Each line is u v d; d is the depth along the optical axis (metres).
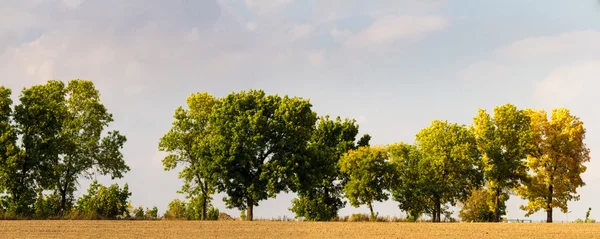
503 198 68.62
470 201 78.19
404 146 74.75
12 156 53.00
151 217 58.47
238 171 61.59
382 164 71.25
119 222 46.97
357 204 71.12
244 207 62.84
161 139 63.69
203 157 60.78
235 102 63.59
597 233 40.66
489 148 66.50
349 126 85.56
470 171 70.44
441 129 70.81
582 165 65.62
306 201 74.88
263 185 61.31
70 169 57.69
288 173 61.88
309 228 43.66
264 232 39.91
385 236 37.62
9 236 35.09
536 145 67.38
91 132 59.47
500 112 67.50
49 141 55.66
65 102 59.69
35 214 53.44
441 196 70.31
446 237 37.34
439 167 70.44
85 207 56.19
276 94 66.38
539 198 66.25
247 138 60.41
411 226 46.62
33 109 55.28
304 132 64.19
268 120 63.44
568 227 46.12
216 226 44.44
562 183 65.19
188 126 63.81
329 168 66.81
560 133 65.88
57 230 39.12
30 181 55.88
